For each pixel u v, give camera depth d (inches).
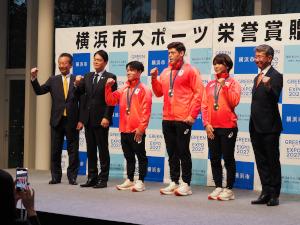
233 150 221.0
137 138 239.8
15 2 399.9
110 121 247.6
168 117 232.2
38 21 365.7
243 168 252.1
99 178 253.6
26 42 384.2
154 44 274.4
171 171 236.5
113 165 286.0
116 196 227.1
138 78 245.0
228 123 218.8
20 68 396.8
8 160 402.6
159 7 340.2
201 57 262.2
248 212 192.7
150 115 255.4
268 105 205.9
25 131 382.3
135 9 360.2
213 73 259.1
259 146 209.8
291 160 240.8
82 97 253.8
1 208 91.3
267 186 210.8
